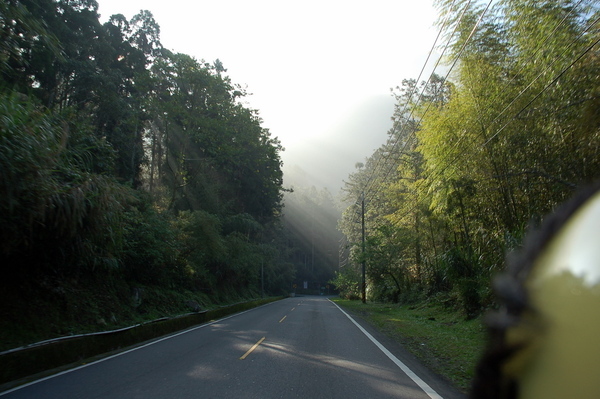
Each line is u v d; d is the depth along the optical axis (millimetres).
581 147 9094
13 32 9078
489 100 13141
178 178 31375
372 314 23422
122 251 14508
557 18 9516
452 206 17625
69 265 12219
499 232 14273
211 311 19469
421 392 6148
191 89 30656
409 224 29453
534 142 11391
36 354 7617
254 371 7598
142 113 30234
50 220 9609
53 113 12008
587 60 8844
